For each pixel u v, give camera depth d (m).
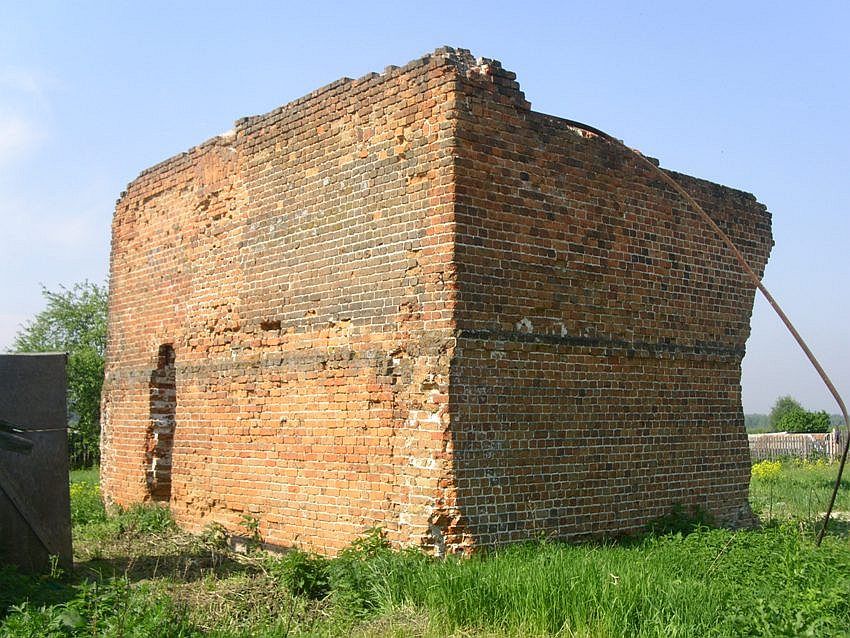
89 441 34.94
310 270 10.97
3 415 9.87
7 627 7.02
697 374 11.91
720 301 12.34
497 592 7.39
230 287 12.39
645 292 11.23
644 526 10.91
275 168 11.70
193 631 7.27
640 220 11.26
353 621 7.68
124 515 13.88
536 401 9.84
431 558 8.80
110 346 15.86
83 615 7.32
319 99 11.02
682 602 7.01
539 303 9.94
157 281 14.32
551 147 10.21
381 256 9.95
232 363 12.17
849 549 9.75
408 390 9.50
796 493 18.14
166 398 14.42
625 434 10.81
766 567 8.63
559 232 10.22
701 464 11.80
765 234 13.26
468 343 9.23
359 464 10.01
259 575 10.05
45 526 10.02
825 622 6.51
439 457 9.09
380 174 10.05
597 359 10.55
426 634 6.98
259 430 11.56
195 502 12.71
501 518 9.39
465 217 9.29
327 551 10.35
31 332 40.94
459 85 9.36
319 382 10.66
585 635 6.69
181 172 13.79
